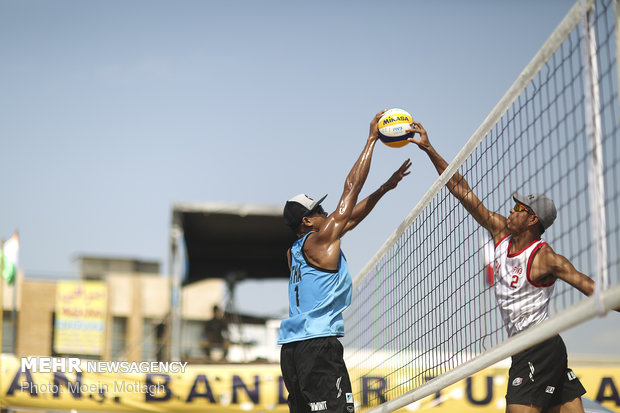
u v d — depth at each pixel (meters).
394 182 5.24
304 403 4.82
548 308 4.43
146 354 22.86
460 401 10.12
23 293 24.30
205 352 18.25
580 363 10.38
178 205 16.28
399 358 5.77
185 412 10.45
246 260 19.72
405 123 4.98
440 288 4.86
